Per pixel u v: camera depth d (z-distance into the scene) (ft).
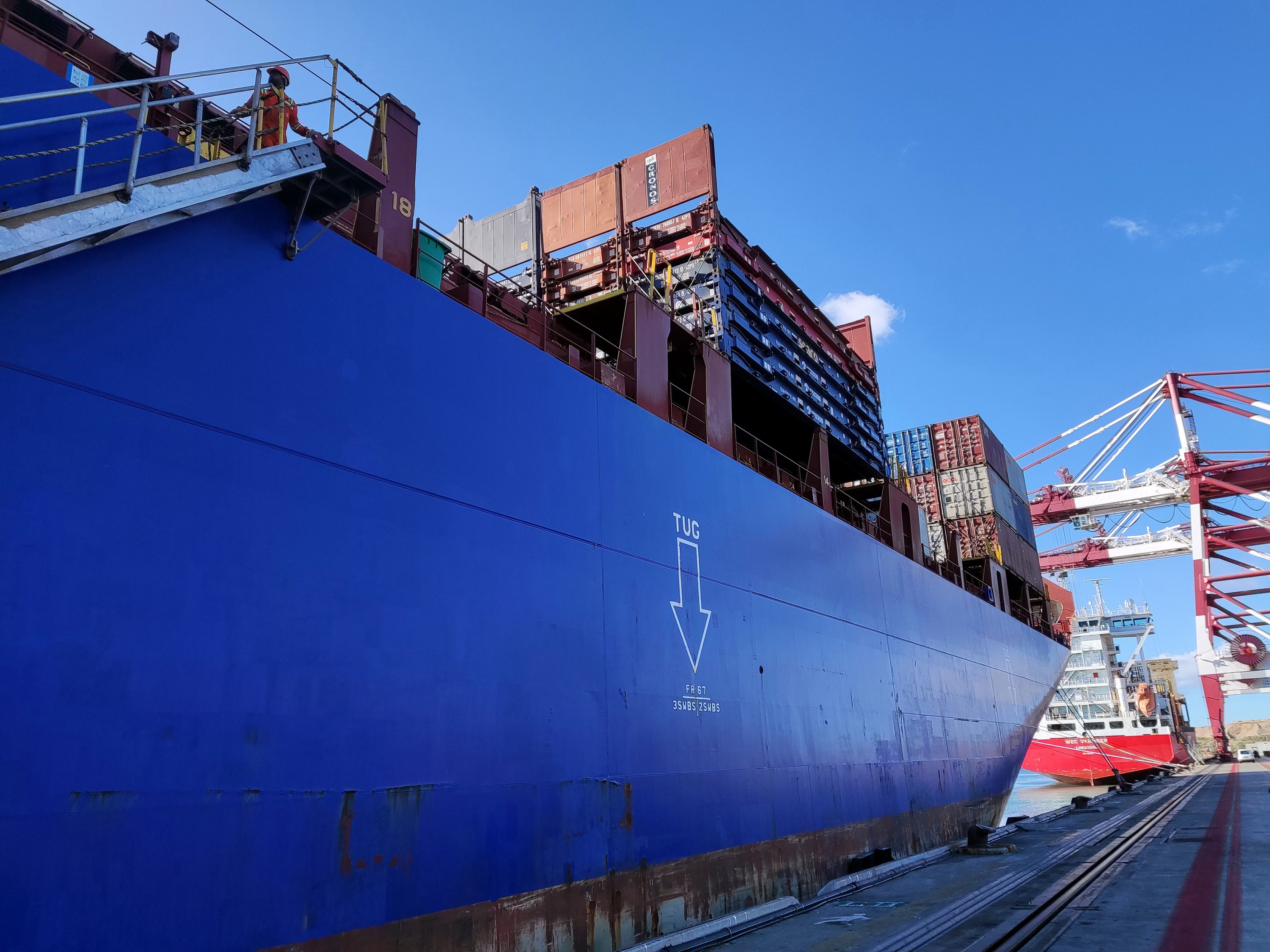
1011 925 38.81
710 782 45.52
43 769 20.70
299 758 26.30
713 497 53.06
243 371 27.68
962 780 84.69
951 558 105.81
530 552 37.50
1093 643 279.49
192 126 28.14
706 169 65.00
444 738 31.19
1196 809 108.68
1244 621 234.99
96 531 22.91
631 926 37.70
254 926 24.13
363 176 30.66
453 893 30.09
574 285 67.56
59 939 20.21
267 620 26.45
